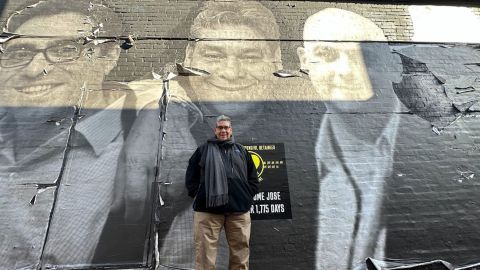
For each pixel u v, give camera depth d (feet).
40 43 15.83
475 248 13.58
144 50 16.16
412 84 16.58
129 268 12.28
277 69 16.35
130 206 13.17
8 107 14.44
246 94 15.66
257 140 14.80
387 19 18.03
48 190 13.14
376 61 16.97
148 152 14.14
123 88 15.25
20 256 12.10
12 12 16.26
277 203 13.69
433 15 18.40
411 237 13.53
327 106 15.75
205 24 16.97
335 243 13.21
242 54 16.48
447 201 14.28
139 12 16.97
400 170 14.70
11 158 13.53
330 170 14.48
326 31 17.39
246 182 11.23
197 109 15.14
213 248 10.53
